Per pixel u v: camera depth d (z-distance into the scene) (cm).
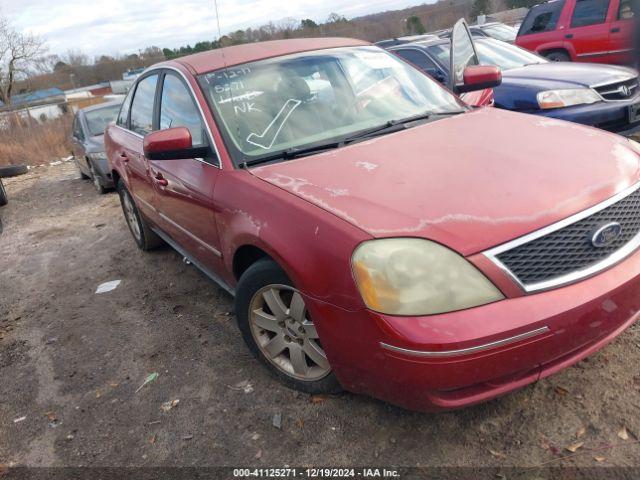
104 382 330
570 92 572
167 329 380
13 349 391
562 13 992
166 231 428
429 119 339
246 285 284
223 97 333
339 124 330
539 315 206
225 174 300
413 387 213
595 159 257
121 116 517
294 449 252
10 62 3997
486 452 235
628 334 292
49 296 479
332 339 234
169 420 286
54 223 731
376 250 213
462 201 227
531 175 243
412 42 777
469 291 206
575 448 229
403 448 243
